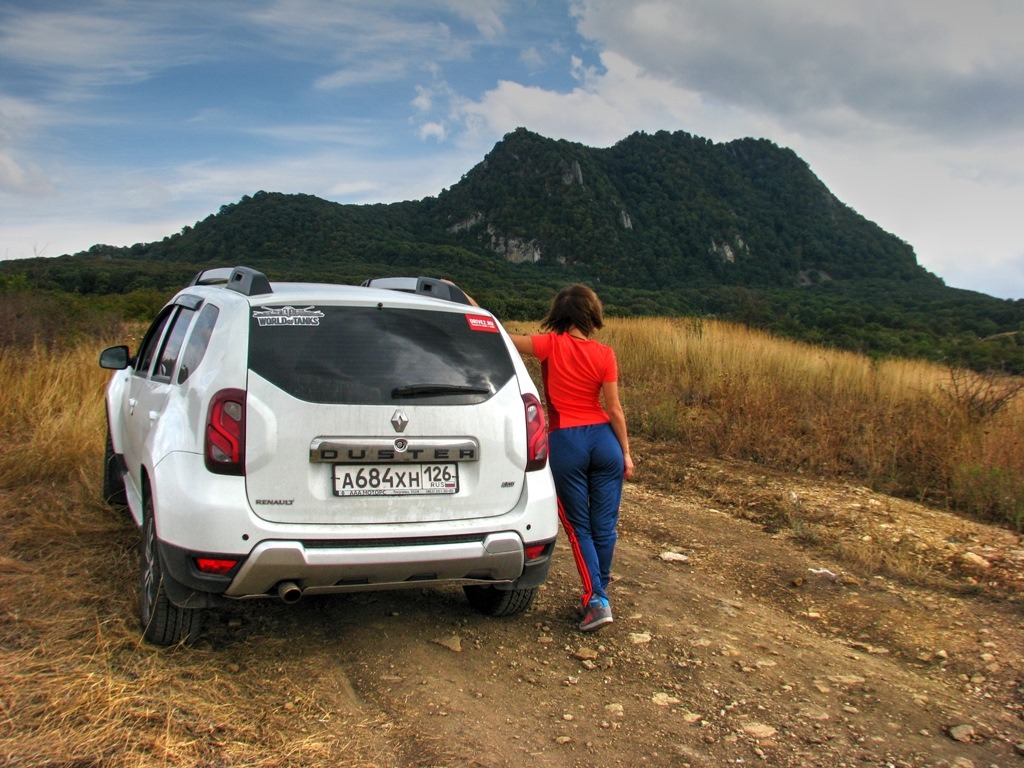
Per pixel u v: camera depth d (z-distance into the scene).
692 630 3.63
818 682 3.14
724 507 6.05
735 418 8.88
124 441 4.30
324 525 2.77
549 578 4.27
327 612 3.59
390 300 3.11
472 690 2.93
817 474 7.15
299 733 2.52
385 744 2.50
